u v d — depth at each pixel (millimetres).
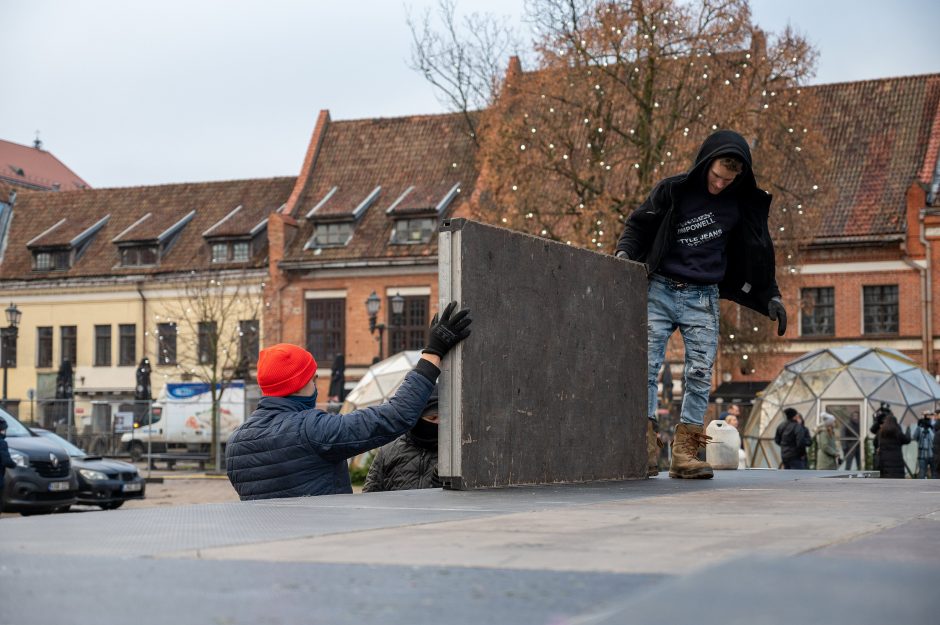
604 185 26109
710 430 8555
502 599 1138
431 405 5316
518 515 2527
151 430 34031
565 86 26203
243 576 1357
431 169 46375
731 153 5227
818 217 27953
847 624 863
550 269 4574
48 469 17828
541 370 4484
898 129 40625
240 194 50281
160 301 47906
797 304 28969
